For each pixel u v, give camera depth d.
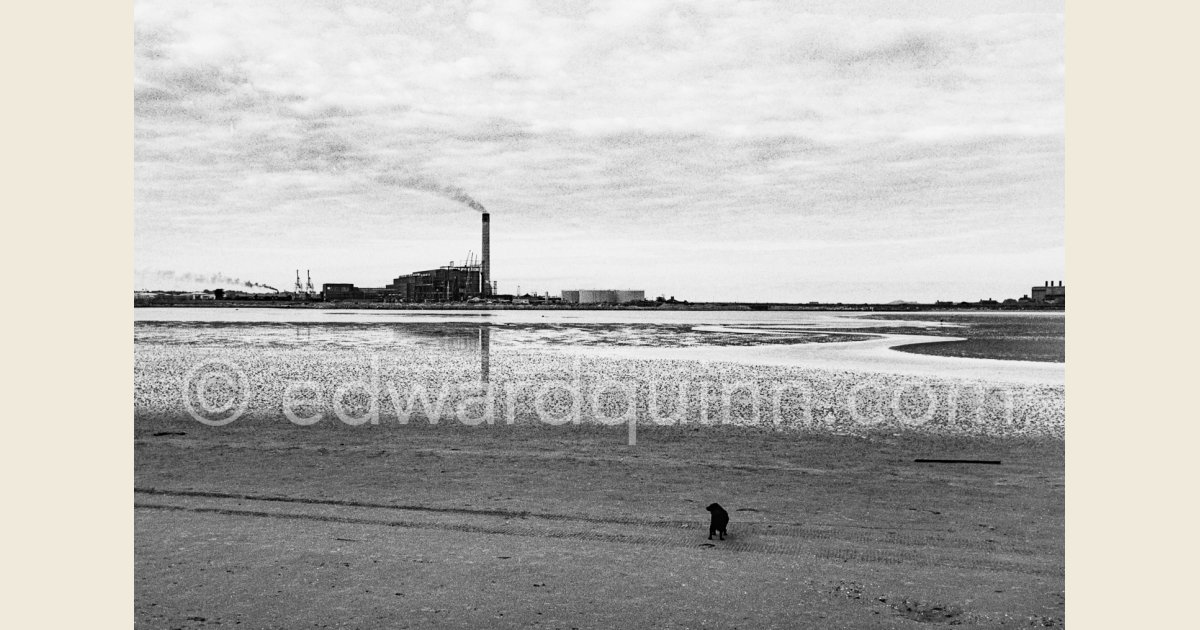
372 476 13.66
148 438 17.55
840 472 14.15
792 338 58.94
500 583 8.47
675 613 7.74
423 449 16.22
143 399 24.19
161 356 39.91
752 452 16.08
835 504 11.84
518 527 10.52
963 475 13.95
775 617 7.67
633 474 13.88
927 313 178.75
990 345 48.94
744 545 9.78
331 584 8.41
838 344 50.97
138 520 10.73
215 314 130.88
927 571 8.88
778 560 9.23
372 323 89.44
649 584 8.47
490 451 15.99
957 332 67.94
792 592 8.27
